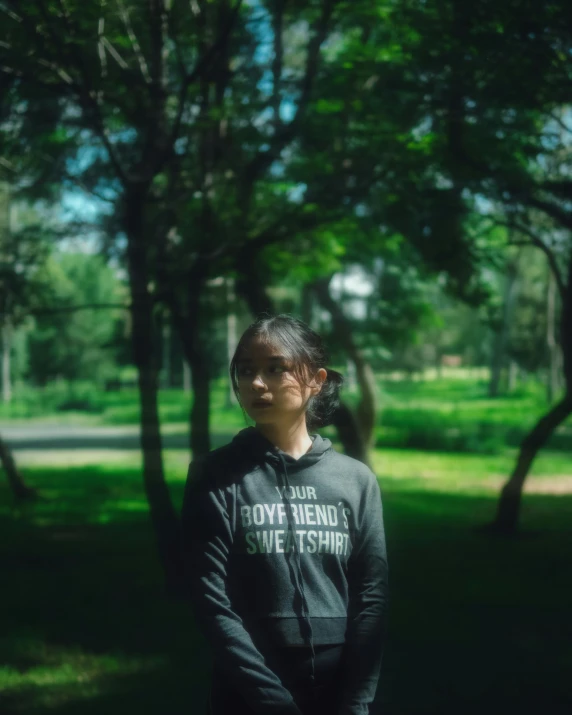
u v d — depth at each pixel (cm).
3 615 788
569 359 1300
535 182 999
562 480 2386
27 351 7419
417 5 807
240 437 260
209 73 910
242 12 944
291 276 1383
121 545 1217
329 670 243
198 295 1045
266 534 244
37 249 1330
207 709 252
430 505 1780
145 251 898
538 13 736
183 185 1000
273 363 260
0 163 976
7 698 571
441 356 10700
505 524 1367
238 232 966
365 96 942
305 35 1147
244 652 233
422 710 539
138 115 920
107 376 7494
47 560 1090
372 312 3108
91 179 992
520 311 6206
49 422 5122
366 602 252
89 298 7225
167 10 826
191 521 250
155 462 886
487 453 3241
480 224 1255
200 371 1056
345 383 288
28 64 833
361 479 261
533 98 814
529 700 561
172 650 685
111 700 565
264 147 970
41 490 1961
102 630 740
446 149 924
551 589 923
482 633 735
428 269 1301
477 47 775
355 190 952
